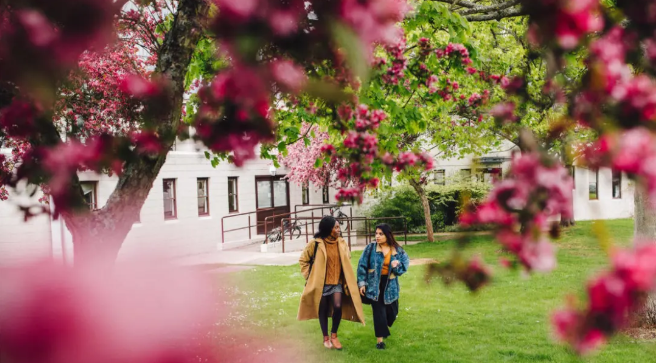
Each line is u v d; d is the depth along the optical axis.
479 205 1.16
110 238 1.94
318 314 6.13
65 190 1.62
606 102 1.13
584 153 1.11
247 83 1.16
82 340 1.04
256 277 11.12
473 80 3.83
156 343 1.10
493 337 6.34
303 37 1.13
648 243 1.00
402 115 4.02
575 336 0.99
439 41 4.36
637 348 5.53
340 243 6.27
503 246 1.12
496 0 5.89
